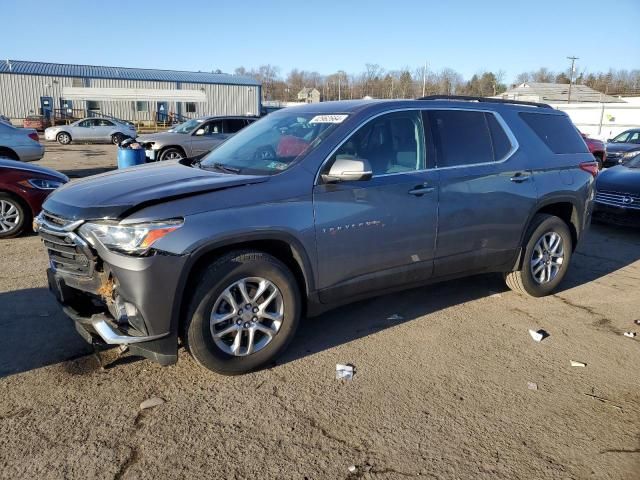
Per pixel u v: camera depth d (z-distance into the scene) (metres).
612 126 39.28
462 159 4.49
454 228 4.40
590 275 6.21
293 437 2.98
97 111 48.47
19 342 3.99
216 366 3.46
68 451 2.80
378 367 3.79
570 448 2.96
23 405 3.20
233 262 3.37
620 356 4.09
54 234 3.39
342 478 2.67
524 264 5.05
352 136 3.92
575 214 5.41
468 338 4.32
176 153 15.30
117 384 3.46
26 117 42.78
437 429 3.09
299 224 3.56
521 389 3.56
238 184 3.46
